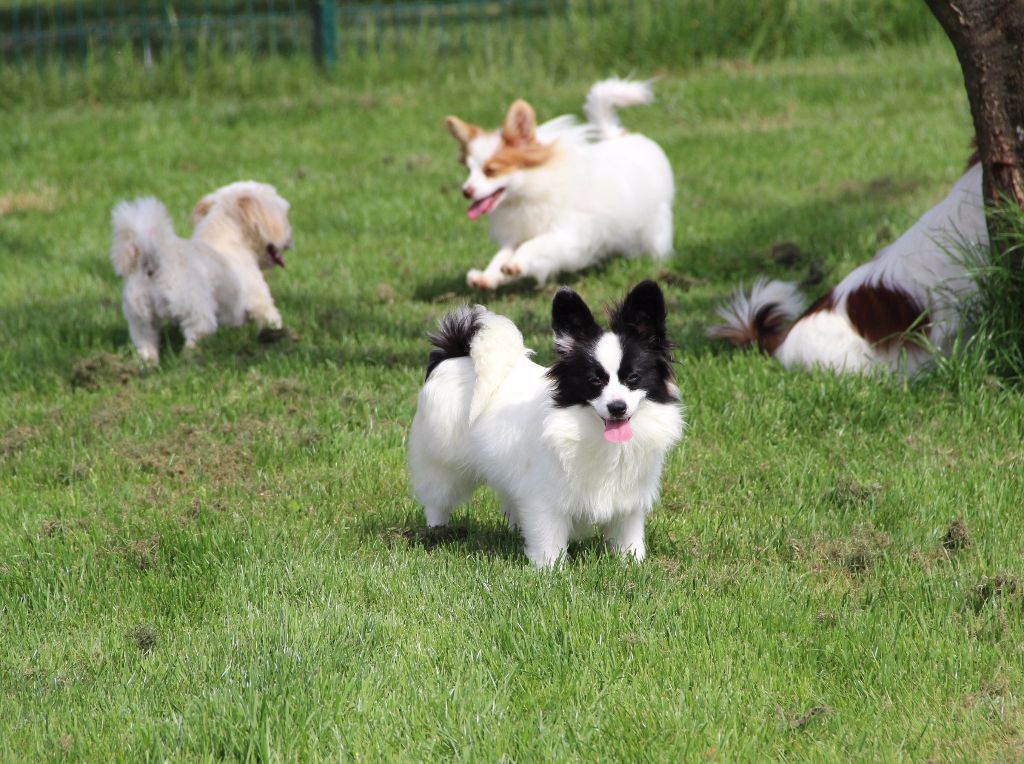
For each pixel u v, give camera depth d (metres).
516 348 8.19
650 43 28.58
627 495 7.75
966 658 6.66
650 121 24.52
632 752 5.89
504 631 6.98
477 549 8.48
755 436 10.38
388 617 7.29
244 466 10.32
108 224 18.98
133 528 8.97
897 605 7.34
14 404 11.98
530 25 31.52
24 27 37.97
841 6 29.84
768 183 19.61
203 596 7.78
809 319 11.67
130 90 27.31
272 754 5.85
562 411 7.45
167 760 5.87
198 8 39.62
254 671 6.51
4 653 7.17
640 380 7.35
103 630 7.41
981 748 5.91
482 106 25.66
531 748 5.93
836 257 15.55
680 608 7.33
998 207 10.45
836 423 10.46
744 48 29.17
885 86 25.59
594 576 7.70
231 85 27.67
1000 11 10.04
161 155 22.81
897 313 11.24
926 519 8.66
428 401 8.31
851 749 5.93
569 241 15.02
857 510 8.92
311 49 29.00
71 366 12.90
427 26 32.09
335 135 24.22
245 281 13.79
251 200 14.05
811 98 25.20
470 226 18.25
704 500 9.34
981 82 10.29
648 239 15.91
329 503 9.47
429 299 15.35
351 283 15.76
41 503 9.54
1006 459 9.59
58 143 23.53
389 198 19.80
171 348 13.28
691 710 6.23
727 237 16.81
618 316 7.47
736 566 8.12
